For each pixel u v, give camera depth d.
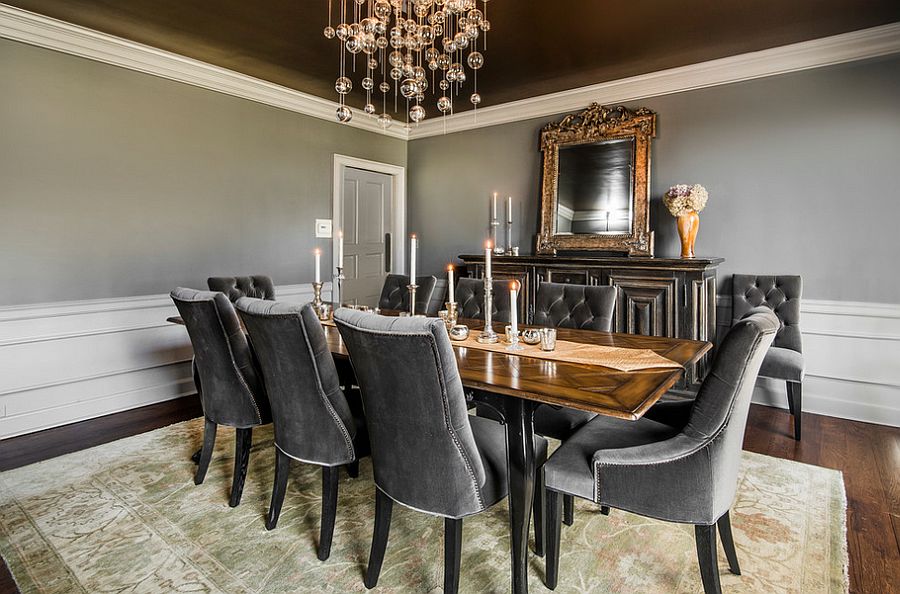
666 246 3.79
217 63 3.52
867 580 1.64
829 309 3.21
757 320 1.33
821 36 3.04
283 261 4.22
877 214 3.04
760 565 1.72
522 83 3.90
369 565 1.61
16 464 2.50
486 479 1.47
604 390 1.43
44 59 2.90
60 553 1.78
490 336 2.18
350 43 2.29
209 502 2.14
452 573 1.45
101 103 3.13
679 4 2.65
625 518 2.05
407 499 1.48
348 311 1.51
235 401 2.08
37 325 2.94
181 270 3.57
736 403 1.33
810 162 3.23
